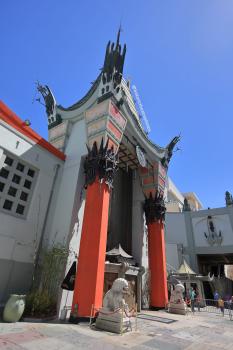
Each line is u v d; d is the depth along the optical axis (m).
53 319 11.54
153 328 11.53
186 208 40.59
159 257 21.59
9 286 12.31
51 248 14.29
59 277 12.94
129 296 18.31
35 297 11.57
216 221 36.47
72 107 20.38
